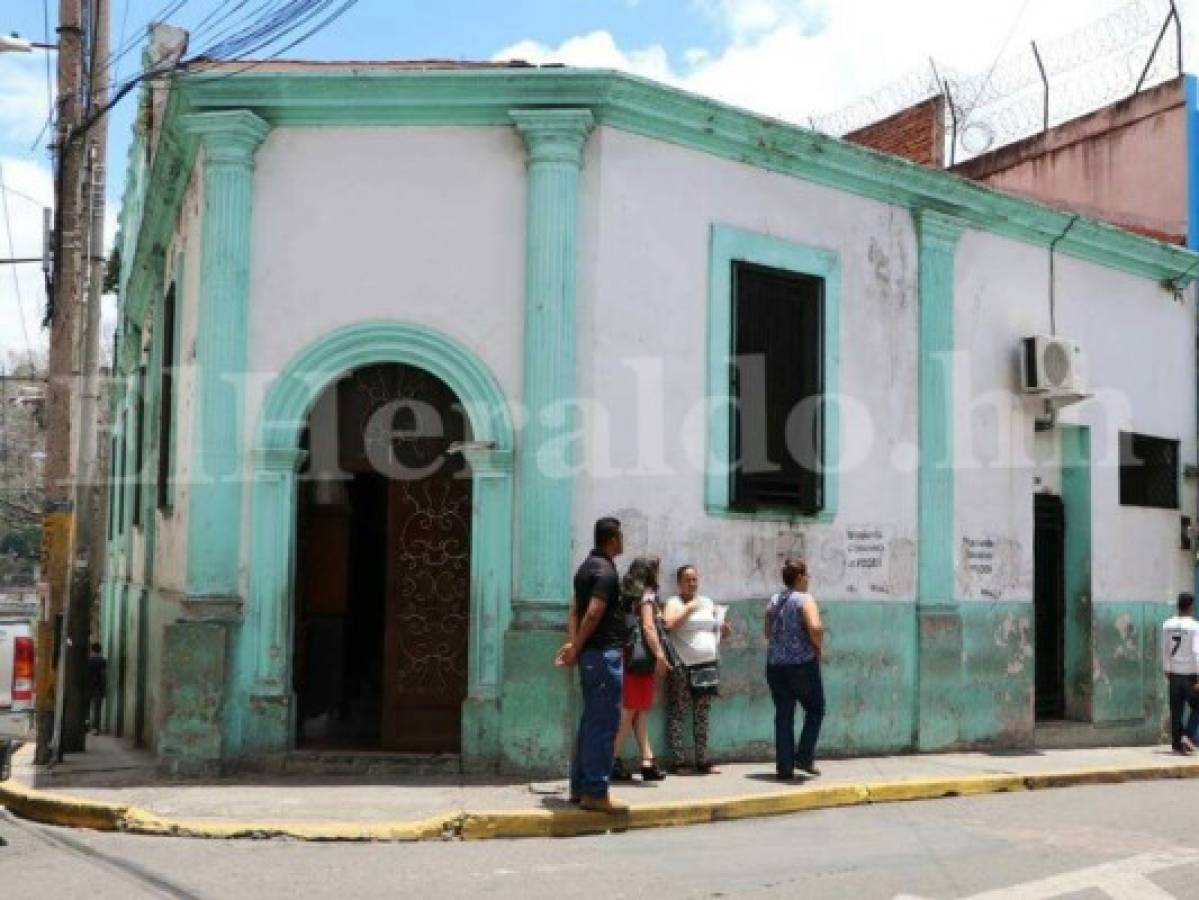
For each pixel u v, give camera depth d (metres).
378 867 7.37
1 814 9.27
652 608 9.89
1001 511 13.37
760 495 11.43
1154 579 14.99
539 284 10.14
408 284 10.32
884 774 10.80
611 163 10.48
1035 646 14.06
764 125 11.16
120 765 10.94
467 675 10.39
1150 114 16.23
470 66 11.30
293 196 10.41
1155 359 15.27
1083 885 7.05
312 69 10.47
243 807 8.77
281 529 10.21
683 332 10.86
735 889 6.86
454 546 10.57
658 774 10.02
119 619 17.95
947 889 6.92
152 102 16.11
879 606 12.14
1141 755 13.31
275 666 10.12
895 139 17.05
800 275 11.74
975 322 13.26
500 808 8.66
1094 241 14.30
